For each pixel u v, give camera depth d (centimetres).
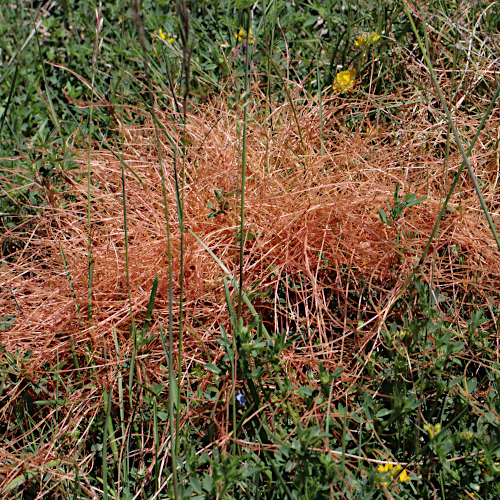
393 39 289
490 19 311
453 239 216
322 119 273
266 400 168
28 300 225
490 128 268
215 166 256
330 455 153
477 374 191
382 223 212
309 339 200
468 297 211
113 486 169
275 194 240
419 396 176
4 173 282
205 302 223
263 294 206
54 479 176
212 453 169
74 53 360
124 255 226
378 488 155
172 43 326
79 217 246
